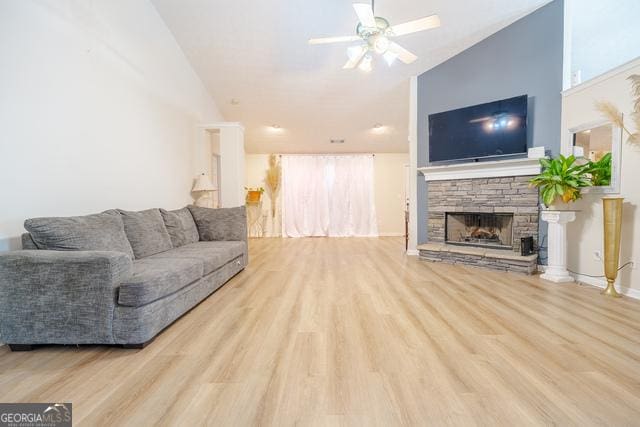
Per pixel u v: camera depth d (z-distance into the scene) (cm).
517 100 365
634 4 339
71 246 200
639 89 262
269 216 802
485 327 209
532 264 357
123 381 150
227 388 143
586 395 135
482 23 377
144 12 346
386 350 178
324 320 224
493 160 401
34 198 216
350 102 559
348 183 797
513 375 151
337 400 134
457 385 143
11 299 177
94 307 179
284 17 374
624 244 279
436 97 460
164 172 394
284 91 526
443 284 320
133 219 278
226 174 478
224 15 373
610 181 294
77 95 254
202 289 262
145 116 352
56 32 233
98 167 279
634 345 181
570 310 240
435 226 459
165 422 121
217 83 505
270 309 249
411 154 489
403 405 130
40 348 185
